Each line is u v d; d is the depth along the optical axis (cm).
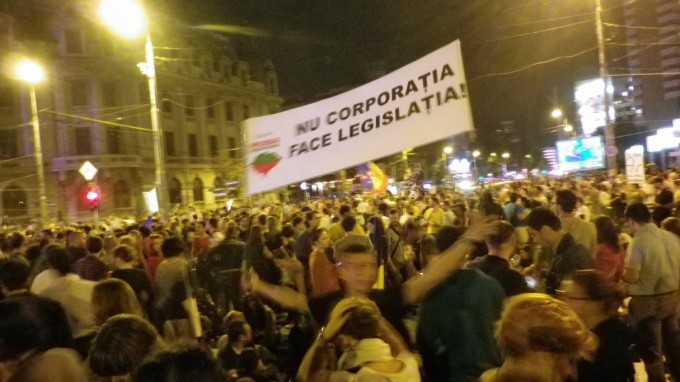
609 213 1191
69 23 4722
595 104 5597
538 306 232
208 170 5753
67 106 4738
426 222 1316
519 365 226
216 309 974
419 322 370
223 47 6184
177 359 223
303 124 501
